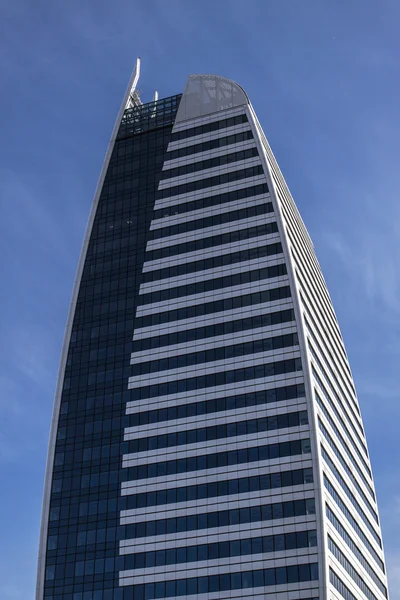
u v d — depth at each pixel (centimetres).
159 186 15112
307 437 11512
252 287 13150
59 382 13638
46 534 12244
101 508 12181
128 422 12800
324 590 10294
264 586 10612
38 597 11756
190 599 10894
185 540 11375
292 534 10844
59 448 12988
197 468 11900
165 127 15838
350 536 12550
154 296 13862
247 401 12138
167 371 12975
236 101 15412
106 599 11381
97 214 15300
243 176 14412
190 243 14125
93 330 13962
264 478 11419
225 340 12838
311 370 12325
